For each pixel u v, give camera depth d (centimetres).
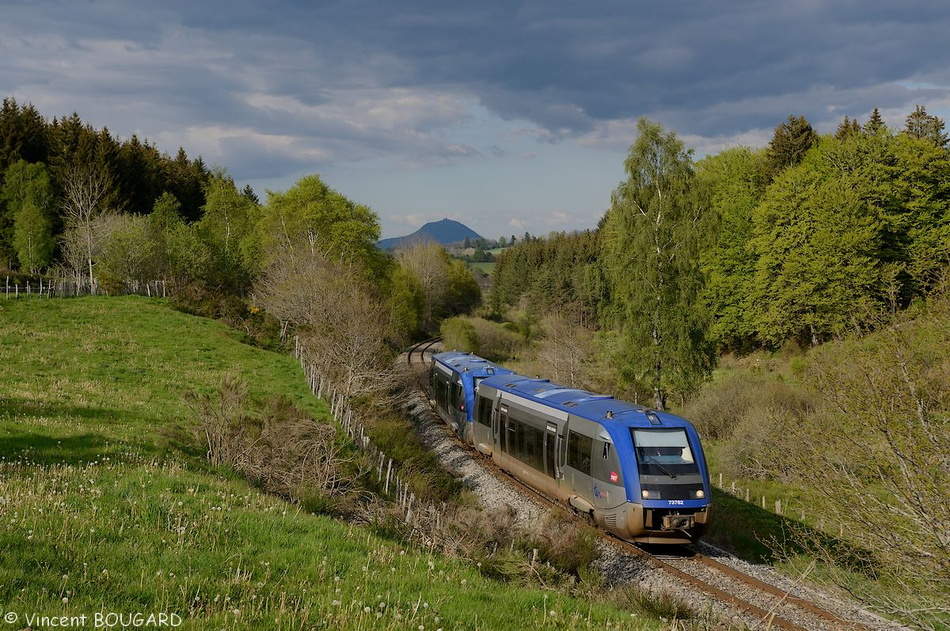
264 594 686
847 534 1198
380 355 3303
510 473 2155
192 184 9931
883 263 4209
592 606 896
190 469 1459
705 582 1273
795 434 1309
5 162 7388
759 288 4828
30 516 834
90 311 4125
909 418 1116
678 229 3675
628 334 3794
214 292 5162
